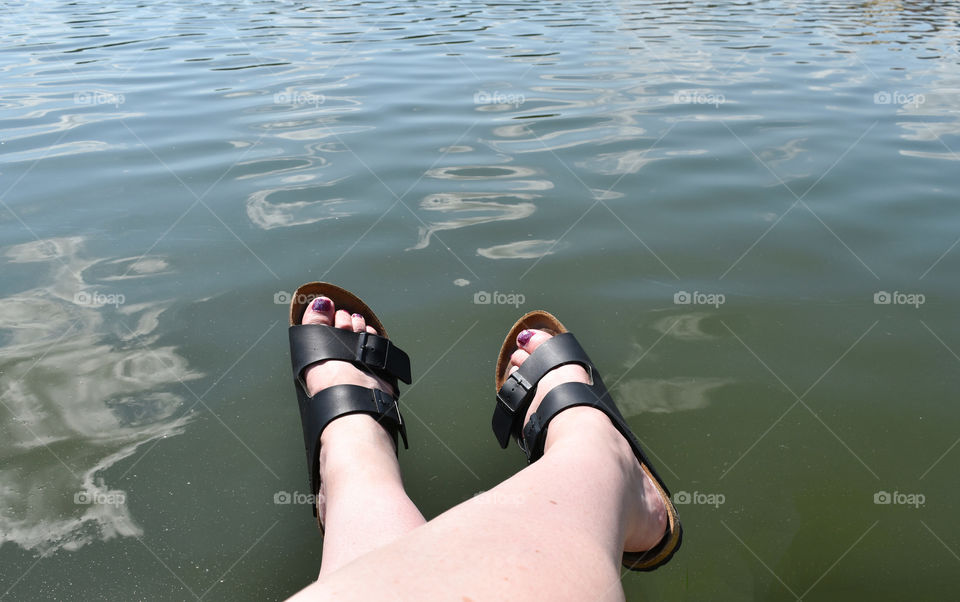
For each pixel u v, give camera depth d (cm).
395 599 68
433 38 621
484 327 183
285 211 245
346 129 343
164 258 211
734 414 151
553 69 487
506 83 443
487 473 141
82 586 113
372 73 473
